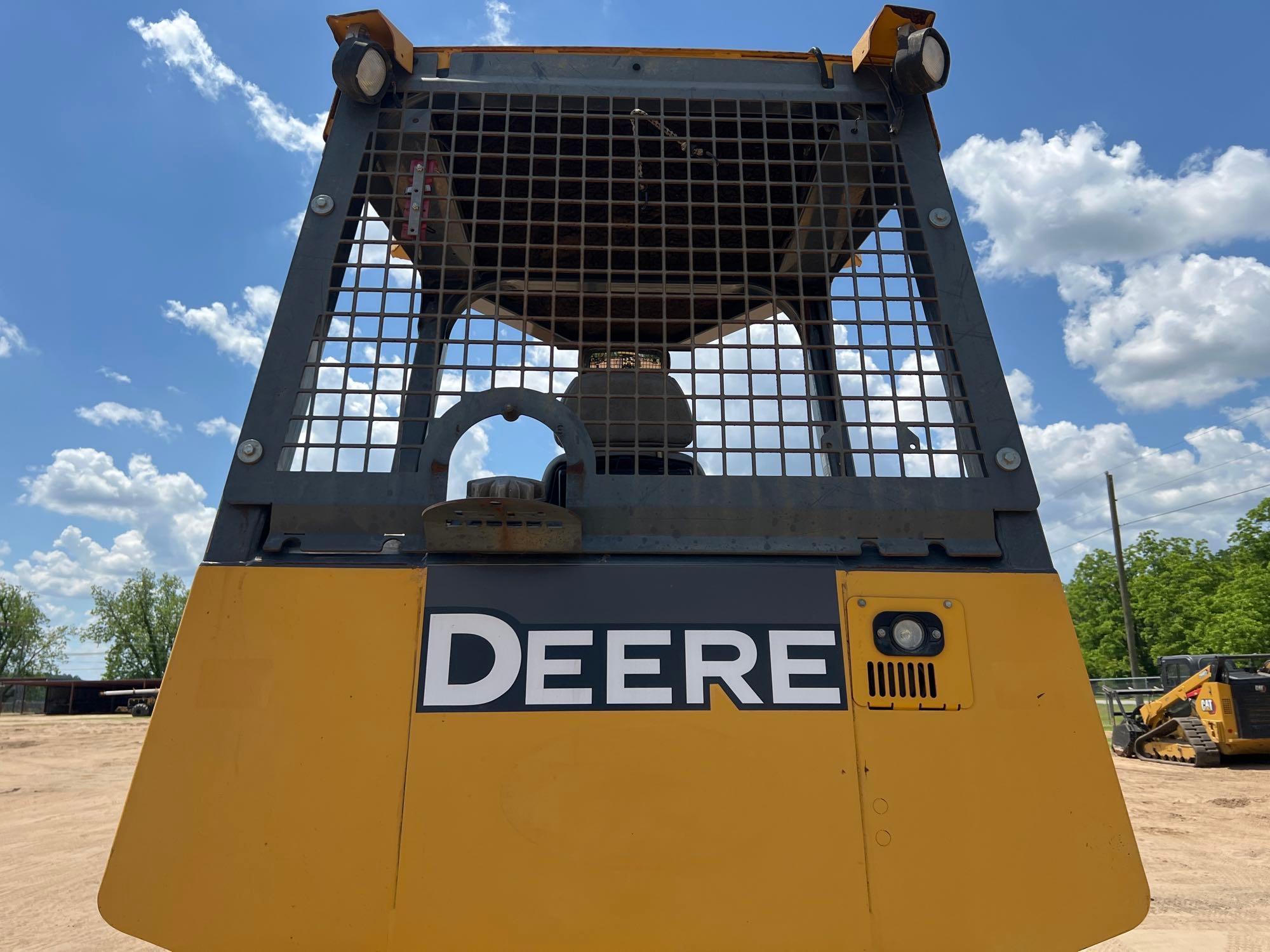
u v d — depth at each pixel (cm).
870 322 233
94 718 4191
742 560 198
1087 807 178
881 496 207
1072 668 189
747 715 182
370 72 242
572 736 178
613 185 308
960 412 225
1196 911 618
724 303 346
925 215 247
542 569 191
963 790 178
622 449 274
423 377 271
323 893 166
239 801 171
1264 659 1628
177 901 165
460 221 286
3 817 1094
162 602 6581
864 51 263
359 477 203
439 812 172
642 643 186
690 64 264
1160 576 4612
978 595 195
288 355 219
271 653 182
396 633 185
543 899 167
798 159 298
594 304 351
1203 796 1184
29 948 542
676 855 170
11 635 6700
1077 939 169
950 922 169
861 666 187
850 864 171
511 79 260
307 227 234
